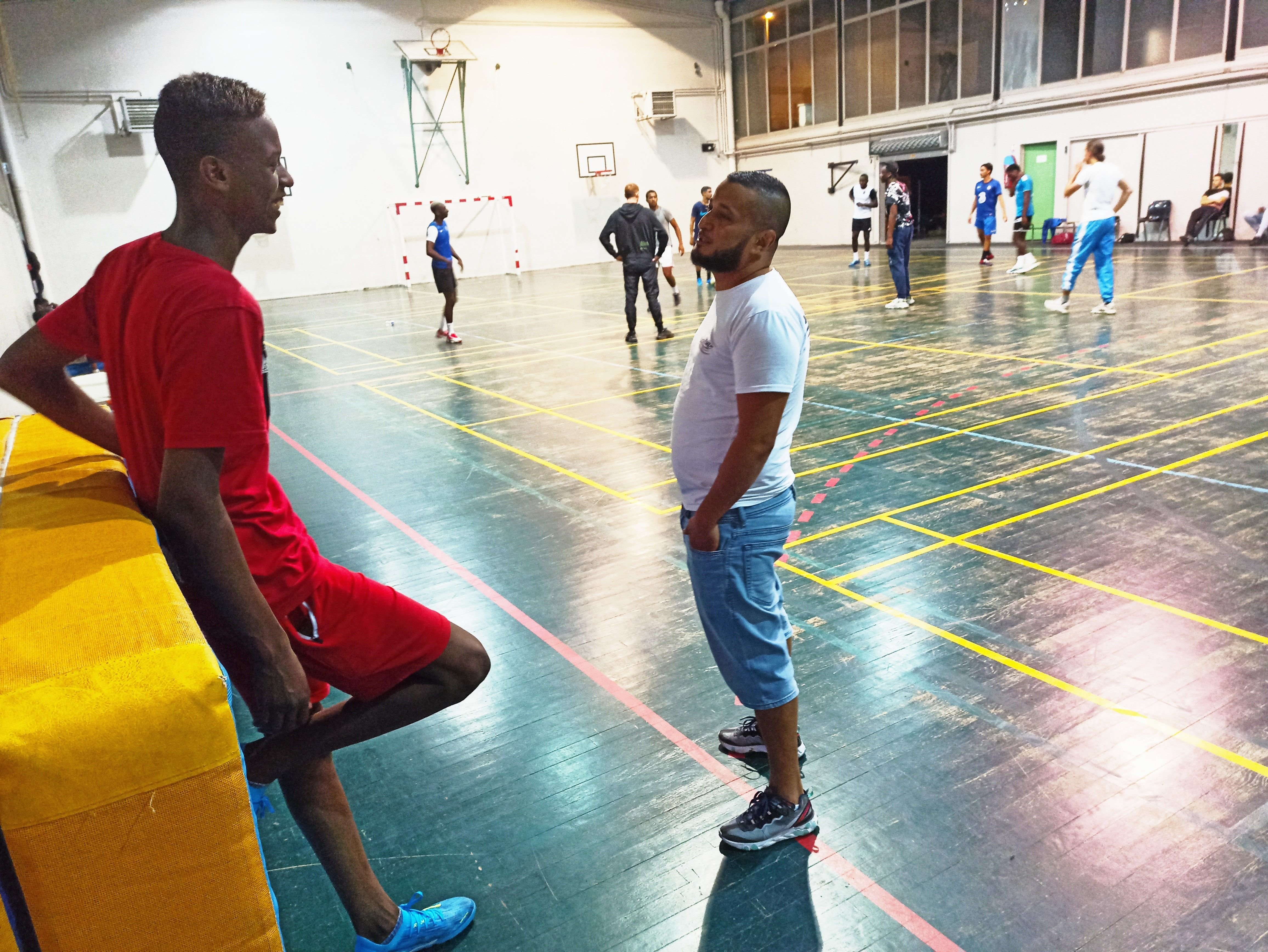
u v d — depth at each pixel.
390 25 19.62
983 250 15.38
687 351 9.20
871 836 2.24
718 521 2.01
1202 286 10.61
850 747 2.60
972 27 17.97
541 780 2.55
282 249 19.58
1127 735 2.56
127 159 17.52
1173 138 15.43
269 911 1.06
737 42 23.34
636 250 9.55
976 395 6.40
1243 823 2.20
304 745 1.53
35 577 1.14
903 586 3.57
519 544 4.30
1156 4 15.22
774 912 2.02
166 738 0.93
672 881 2.14
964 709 2.74
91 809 0.91
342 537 4.54
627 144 22.81
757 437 1.89
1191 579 3.46
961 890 2.05
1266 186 14.48
